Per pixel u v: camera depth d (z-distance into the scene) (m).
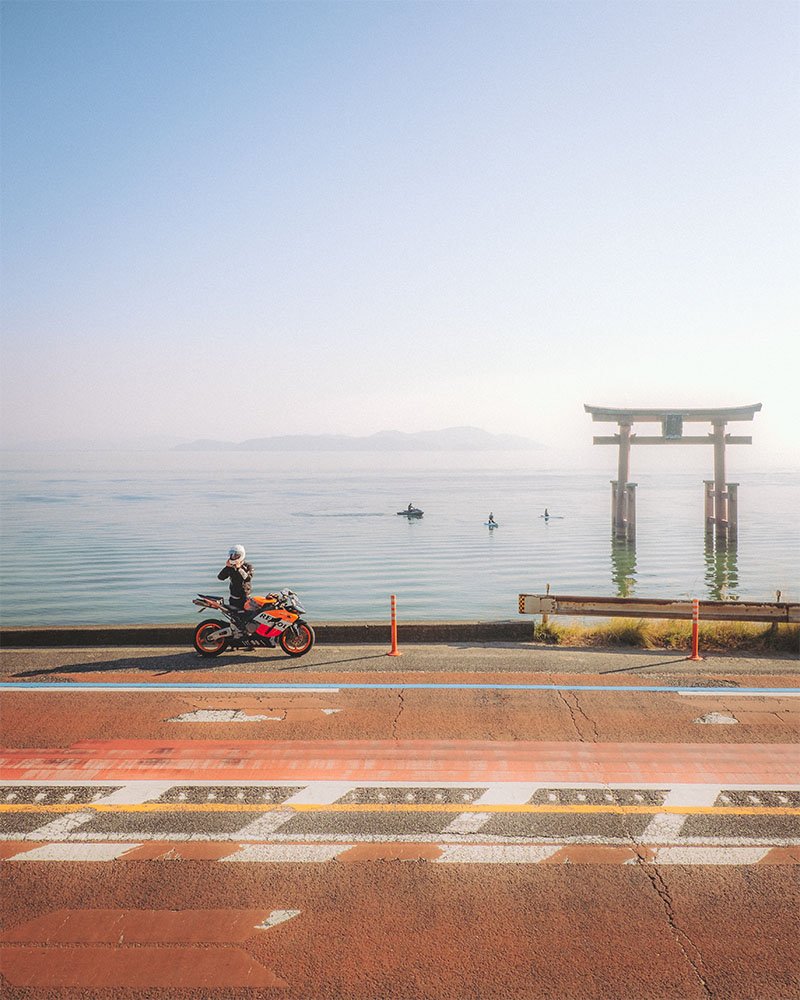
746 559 53.22
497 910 5.87
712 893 6.10
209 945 5.46
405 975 5.13
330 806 7.66
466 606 37.59
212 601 14.10
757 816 7.43
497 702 11.07
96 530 79.12
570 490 164.75
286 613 14.09
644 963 5.25
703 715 10.45
